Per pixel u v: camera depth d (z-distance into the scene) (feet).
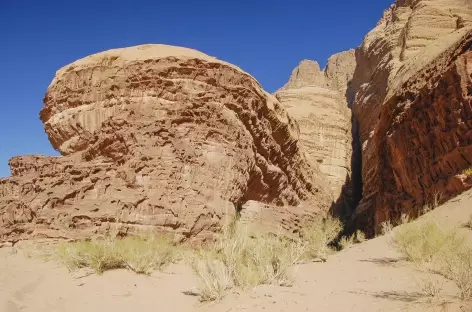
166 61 60.90
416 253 28.35
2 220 47.96
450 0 154.81
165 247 38.09
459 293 16.78
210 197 52.95
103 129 56.75
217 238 47.78
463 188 53.47
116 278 29.32
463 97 57.98
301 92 196.54
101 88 61.87
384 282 22.93
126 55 63.16
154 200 47.19
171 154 52.31
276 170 76.89
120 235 44.47
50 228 44.65
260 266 25.88
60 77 65.62
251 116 66.69
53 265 34.53
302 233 67.41
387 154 87.20
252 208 63.21
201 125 57.88
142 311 21.25
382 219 85.87
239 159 60.03
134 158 50.65
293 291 22.48
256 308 18.86
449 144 61.00
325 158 171.63
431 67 74.74
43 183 50.21
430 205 56.13
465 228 33.78
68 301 23.95
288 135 84.48
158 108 57.41
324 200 118.73
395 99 84.17
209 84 61.87
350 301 18.70
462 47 64.49
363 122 170.40
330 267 33.45
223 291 22.03
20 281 28.63
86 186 48.47
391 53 161.68
